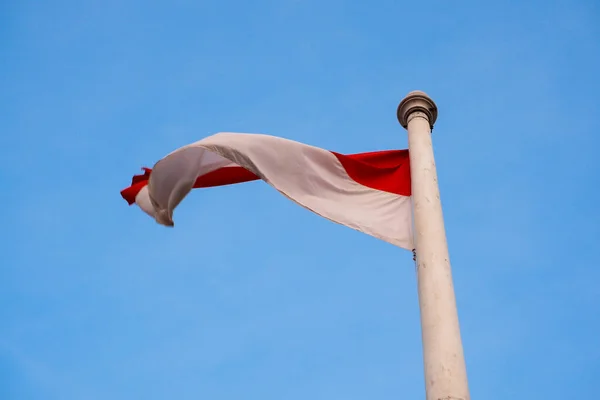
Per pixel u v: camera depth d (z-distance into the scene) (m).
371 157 17.59
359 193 16.95
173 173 16.77
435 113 18.00
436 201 15.34
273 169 16.53
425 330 12.98
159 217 16.64
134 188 17.91
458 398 11.92
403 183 17.02
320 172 16.98
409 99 17.91
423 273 13.84
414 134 17.12
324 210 16.45
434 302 13.27
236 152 16.33
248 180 17.89
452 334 12.78
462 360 12.52
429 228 14.66
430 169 16.08
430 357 12.53
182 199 16.66
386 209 16.64
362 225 16.25
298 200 16.42
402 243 15.86
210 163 17.56
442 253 14.17
